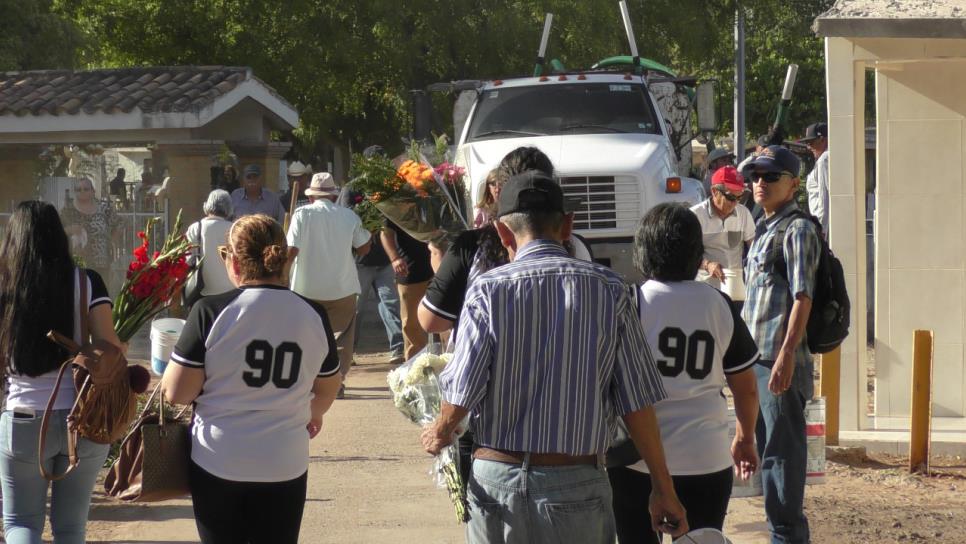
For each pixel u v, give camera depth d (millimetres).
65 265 7949
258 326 7285
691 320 7301
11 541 7984
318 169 48781
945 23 13672
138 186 31984
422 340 17609
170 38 42406
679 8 41312
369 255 20719
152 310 9867
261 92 30578
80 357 7762
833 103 14492
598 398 6105
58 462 8070
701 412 7324
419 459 13867
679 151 24750
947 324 15484
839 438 14148
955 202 15344
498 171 8062
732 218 16078
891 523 11164
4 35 40438
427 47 39438
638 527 7492
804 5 58656
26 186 31500
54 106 28562
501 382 6035
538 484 6035
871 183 30391
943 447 13984
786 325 9148
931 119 15273
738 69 39000
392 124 44812
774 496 9164
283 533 7473
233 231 7520
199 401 7398
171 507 11836
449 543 10562
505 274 6109
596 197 20062
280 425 7344
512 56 39188
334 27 39469
